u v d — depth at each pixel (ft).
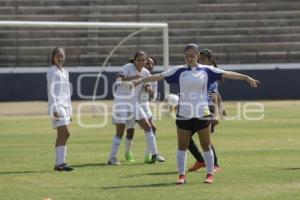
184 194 107.96
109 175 131.75
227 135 216.13
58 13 459.32
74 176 130.72
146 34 451.12
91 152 175.11
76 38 449.48
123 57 443.32
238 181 121.19
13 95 398.62
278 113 312.09
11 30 444.55
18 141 206.18
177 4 465.88
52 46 445.37
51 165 148.46
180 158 119.44
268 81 407.64
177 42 452.35
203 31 456.45
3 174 134.41
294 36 455.63
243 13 463.83
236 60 444.14
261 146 182.70
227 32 457.68
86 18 457.27
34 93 399.44
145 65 155.02
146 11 463.01
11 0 460.14
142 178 126.93
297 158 155.02
